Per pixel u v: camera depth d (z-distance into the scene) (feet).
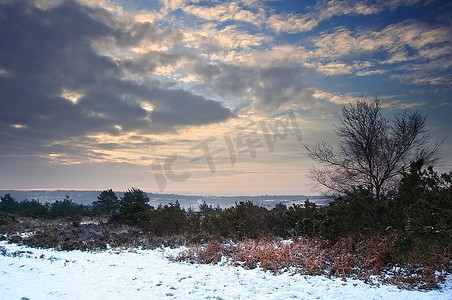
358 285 31.48
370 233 43.39
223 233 65.16
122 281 32.19
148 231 72.69
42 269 36.88
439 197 39.58
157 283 31.37
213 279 33.50
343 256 39.37
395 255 38.14
